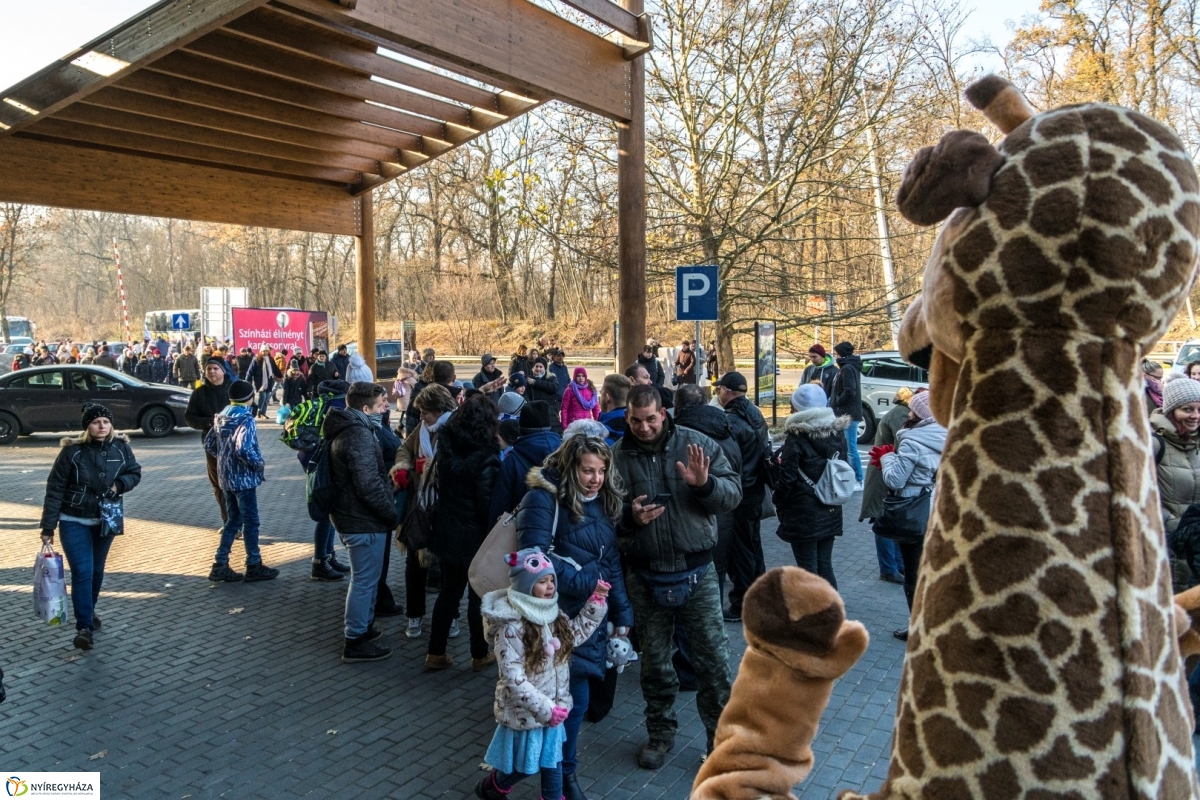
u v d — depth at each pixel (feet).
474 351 146.41
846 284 58.54
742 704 4.17
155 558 26.17
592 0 25.73
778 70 47.91
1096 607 3.17
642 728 15.08
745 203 49.62
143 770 13.61
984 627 3.28
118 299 251.60
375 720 15.35
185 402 56.24
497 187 47.75
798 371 90.48
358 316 43.21
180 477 40.55
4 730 14.99
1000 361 3.42
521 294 155.02
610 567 12.74
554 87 25.58
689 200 48.62
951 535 3.46
